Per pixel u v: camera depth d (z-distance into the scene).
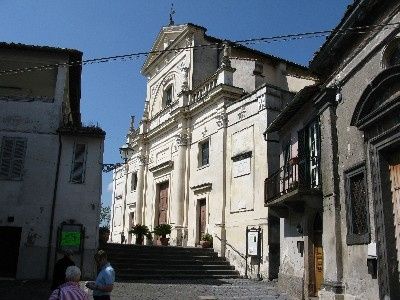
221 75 22.73
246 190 19.47
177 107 25.89
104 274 6.66
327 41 10.43
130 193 32.09
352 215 9.62
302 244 13.09
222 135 21.73
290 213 14.23
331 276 10.09
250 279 17.73
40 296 11.48
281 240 14.95
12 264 15.59
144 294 12.73
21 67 17.62
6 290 12.45
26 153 16.50
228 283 16.20
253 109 19.92
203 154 23.84
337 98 10.62
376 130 8.83
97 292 6.62
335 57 10.71
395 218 8.38
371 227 8.71
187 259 19.25
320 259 12.20
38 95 17.39
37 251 15.61
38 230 15.80
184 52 27.02
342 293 9.66
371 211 8.76
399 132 7.99
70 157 16.70
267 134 18.53
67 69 17.80
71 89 20.75
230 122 21.59
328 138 10.76
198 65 26.12
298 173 12.47
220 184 21.20
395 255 8.20
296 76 25.47
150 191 28.84
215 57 26.89
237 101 21.16
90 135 16.86
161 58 30.34
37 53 17.77
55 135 16.83
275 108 19.17
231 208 20.34
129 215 31.59
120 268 17.20
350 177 9.80
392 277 8.02
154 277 16.97
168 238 23.47
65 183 16.41
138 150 31.41
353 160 9.68
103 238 18.80
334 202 10.23
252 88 22.81
